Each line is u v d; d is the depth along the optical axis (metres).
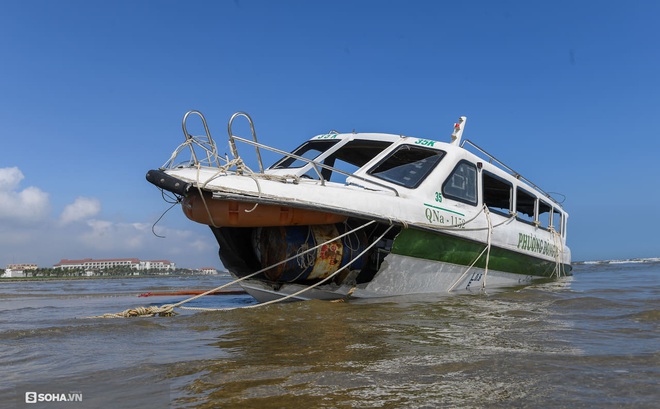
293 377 2.81
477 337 3.92
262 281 6.36
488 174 8.63
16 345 3.88
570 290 7.97
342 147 8.22
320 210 5.80
